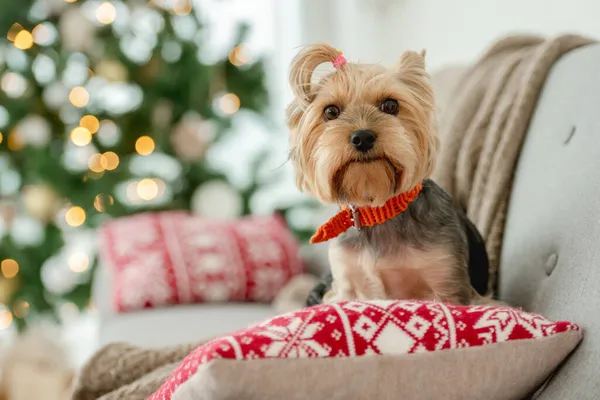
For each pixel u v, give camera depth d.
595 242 1.07
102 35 3.12
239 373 0.80
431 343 0.88
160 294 2.38
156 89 3.17
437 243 1.35
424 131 1.31
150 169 3.34
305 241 3.22
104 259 2.57
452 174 1.86
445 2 2.90
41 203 3.07
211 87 3.16
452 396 0.88
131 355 1.48
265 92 3.35
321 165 1.28
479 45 2.63
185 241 2.49
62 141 3.23
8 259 3.21
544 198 1.37
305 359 0.83
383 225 1.37
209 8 3.65
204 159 3.26
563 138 1.41
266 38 4.25
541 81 1.65
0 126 3.15
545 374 0.94
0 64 3.12
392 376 0.85
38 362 2.90
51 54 3.09
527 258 1.36
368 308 0.90
